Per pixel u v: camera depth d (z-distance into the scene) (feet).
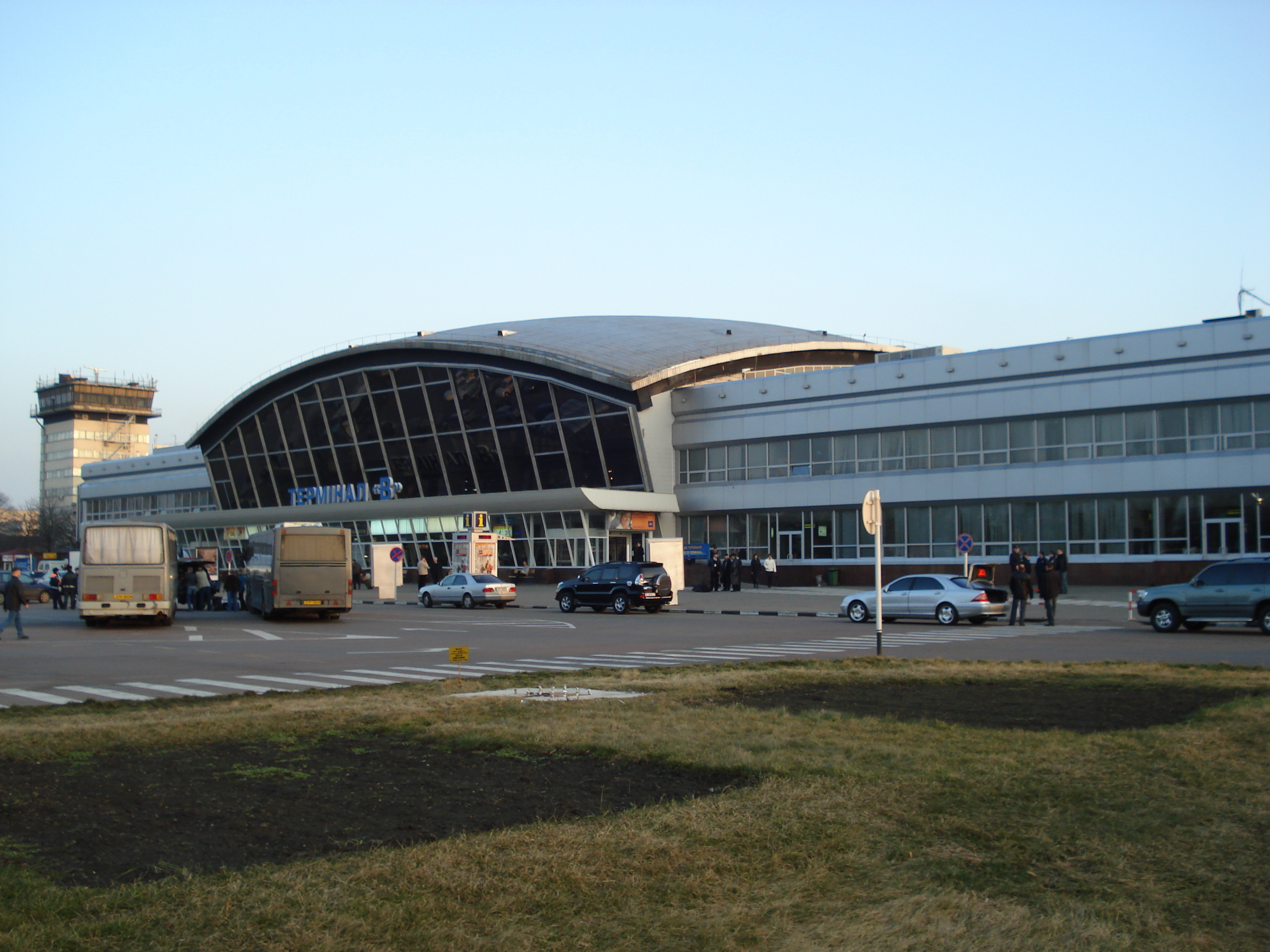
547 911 18.83
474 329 263.70
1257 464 156.25
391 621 124.77
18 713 45.75
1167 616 97.25
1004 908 19.08
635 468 212.64
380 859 21.58
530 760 32.81
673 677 56.49
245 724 39.99
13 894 19.33
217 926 17.93
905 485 188.85
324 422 255.09
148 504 341.21
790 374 204.44
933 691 49.96
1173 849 22.47
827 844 22.63
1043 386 175.63
